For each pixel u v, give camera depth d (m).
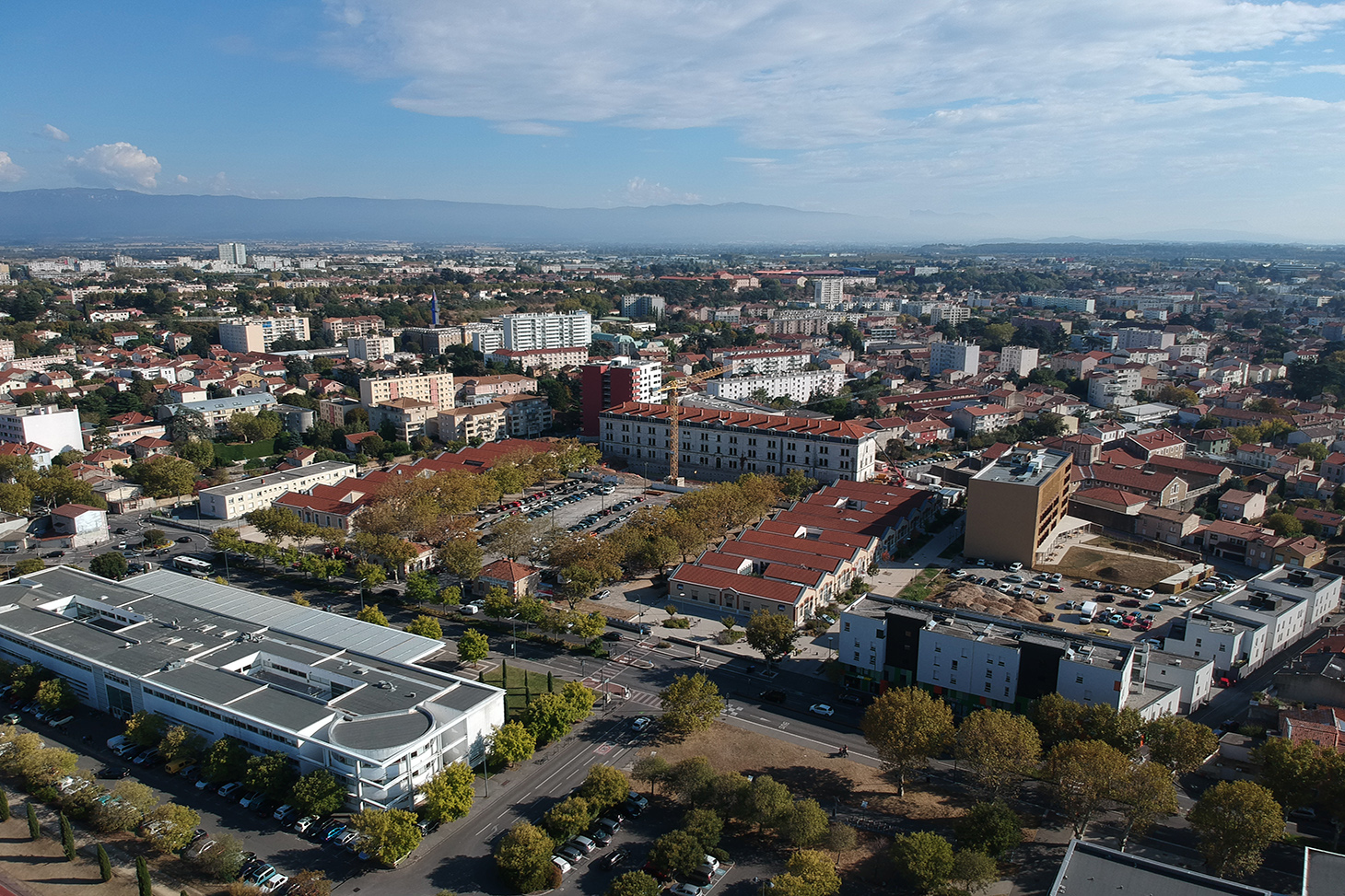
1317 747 148.00
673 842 129.88
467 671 196.38
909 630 181.88
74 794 145.62
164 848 135.88
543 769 160.25
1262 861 136.12
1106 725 152.38
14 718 173.62
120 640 184.88
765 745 169.12
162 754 157.25
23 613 198.88
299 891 122.50
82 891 127.31
